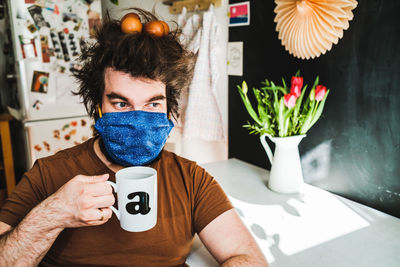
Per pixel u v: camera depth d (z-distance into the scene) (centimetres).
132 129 69
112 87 69
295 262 77
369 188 111
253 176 140
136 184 55
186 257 79
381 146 105
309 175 134
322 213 104
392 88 99
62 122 224
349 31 109
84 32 224
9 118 230
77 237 70
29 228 58
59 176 74
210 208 76
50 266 71
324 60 119
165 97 73
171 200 76
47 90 216
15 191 71
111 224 71
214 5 179
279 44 137
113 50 67
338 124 118
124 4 262
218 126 181
